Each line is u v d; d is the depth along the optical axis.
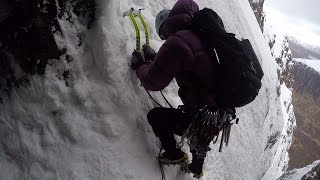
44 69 2.10
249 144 4.52
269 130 6.20
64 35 2.12
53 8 2.03
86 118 2.18
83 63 2.21
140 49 2.56
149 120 2.23
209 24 1.79
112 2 2.21
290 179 7.74
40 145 2.10
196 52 1.78
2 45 2.06
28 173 2.05
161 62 1.87
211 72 1.80
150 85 2.04
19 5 1.92
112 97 2.24
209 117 1.89
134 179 2.23
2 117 2.09
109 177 2.16
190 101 1.92
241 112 4.38
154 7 3.08
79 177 2.09
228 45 1.77
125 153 2.26
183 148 2.65
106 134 2.21
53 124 2.13
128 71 2.37
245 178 4.38
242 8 6.27
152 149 2.42
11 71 2.10
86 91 2.17
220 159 3.44
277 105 7.11
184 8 1.89
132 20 2.41
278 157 10.30
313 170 7.27
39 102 2.12
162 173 2.40
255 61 1.98
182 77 1.88
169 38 1.84
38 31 1.99
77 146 2.15
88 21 2.20
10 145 2.08
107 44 2.18
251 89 1.78
